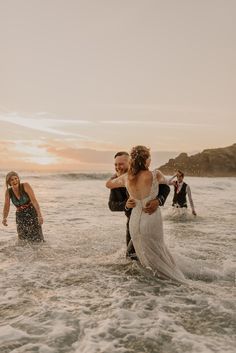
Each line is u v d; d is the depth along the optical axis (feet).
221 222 32.91
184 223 32.35
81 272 16.55
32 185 84.74
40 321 11.34
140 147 15.76
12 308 12.42
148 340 10.09
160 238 15.69
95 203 47.65
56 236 24.98
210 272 16.46
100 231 27.25
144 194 15.44
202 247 22.04
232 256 19.85
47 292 13.99
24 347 9.71
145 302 12.89
